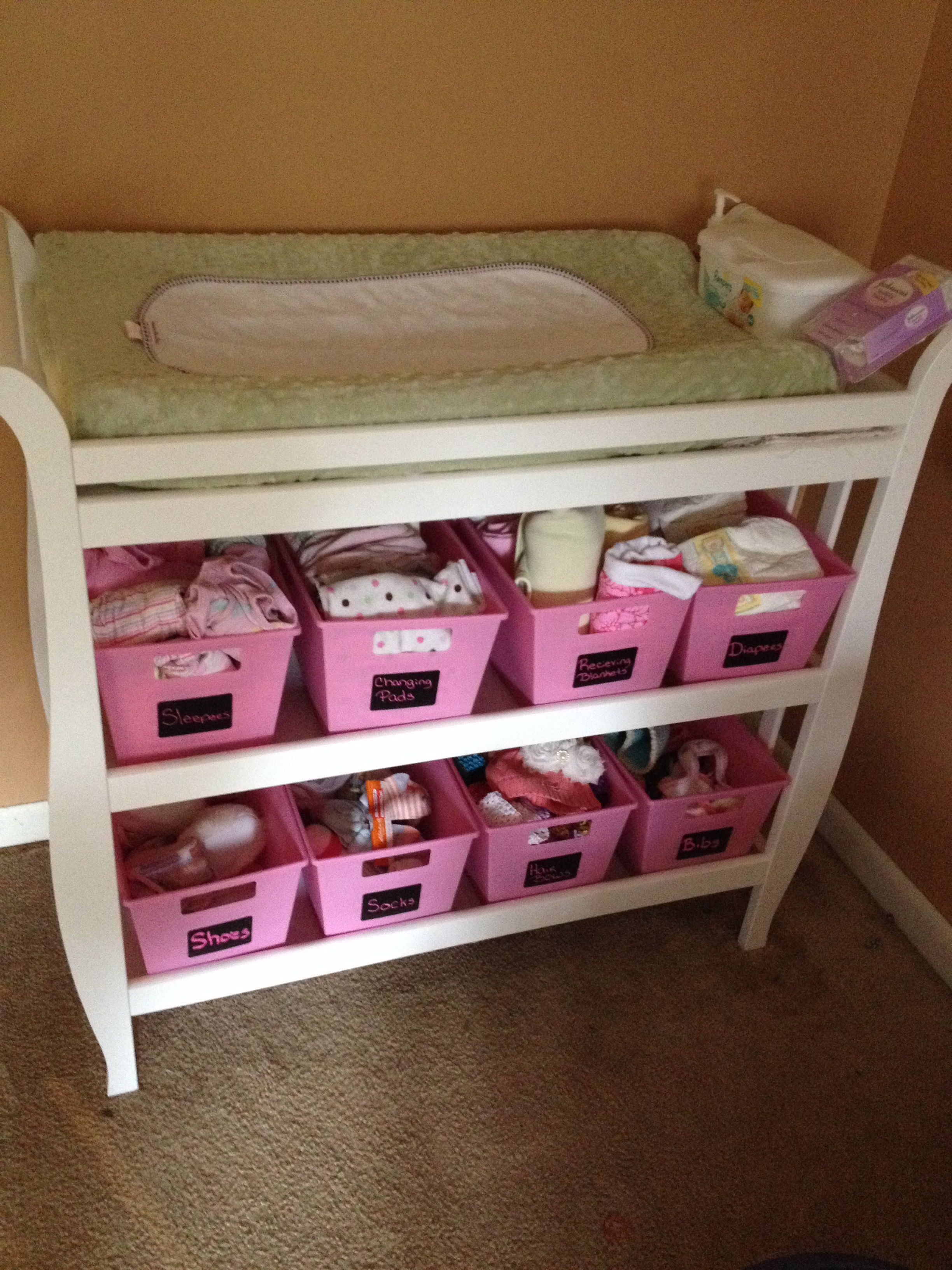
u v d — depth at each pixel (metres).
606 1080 1.56
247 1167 1.42
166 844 1.52
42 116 1.37
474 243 1.58
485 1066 1.57
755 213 1.56
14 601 1.65
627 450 1.26
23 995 1.60
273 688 1.30
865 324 1.28
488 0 1.44
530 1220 1.39
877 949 1.81
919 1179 1.48
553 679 1.42
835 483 1.50
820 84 1.64
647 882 1.64
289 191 1.51
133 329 1.28
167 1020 1.59
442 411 1.16
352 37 1.42
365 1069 1.55
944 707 1.72
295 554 1.43
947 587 1.69
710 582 1.42
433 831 1.65
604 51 1.53
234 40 1.38
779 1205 1.44
